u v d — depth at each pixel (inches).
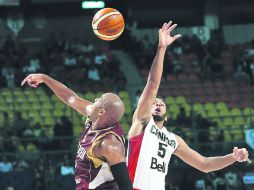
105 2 1070.4
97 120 194.2
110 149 183.5
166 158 241.3
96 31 245.8
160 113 239.1
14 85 852.6
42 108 792.9
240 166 652.1
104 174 189.3
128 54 1004.6
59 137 633.6
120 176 181.3
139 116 232.5
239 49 986.7
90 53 946.7
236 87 871.1
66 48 962.1
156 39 961.5
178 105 809.5
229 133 730.8
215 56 970.1
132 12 1099.9
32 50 984.9
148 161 233.8
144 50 966.4
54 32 1067.3
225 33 1075.9
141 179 233.0
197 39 982.4
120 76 869.8
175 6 1104.8
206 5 1088.8
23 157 655.8
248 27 1072.8
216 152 661.3
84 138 195.8
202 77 900.6
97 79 874.1
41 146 658.2
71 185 615.5
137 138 235.1
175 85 867.4
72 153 641.0
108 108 192.7
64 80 870.4
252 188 647.8
